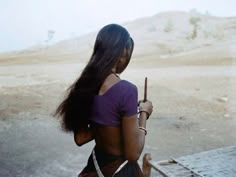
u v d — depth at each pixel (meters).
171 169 2.11
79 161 3.78
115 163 1.17
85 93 1.15
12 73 9.95
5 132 4.85
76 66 10.73
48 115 5.78
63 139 4.60
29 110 6.10
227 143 4.31
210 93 6.95
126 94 1.11
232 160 2.21
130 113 1.11
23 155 3.93
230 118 5.45
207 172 2.02
